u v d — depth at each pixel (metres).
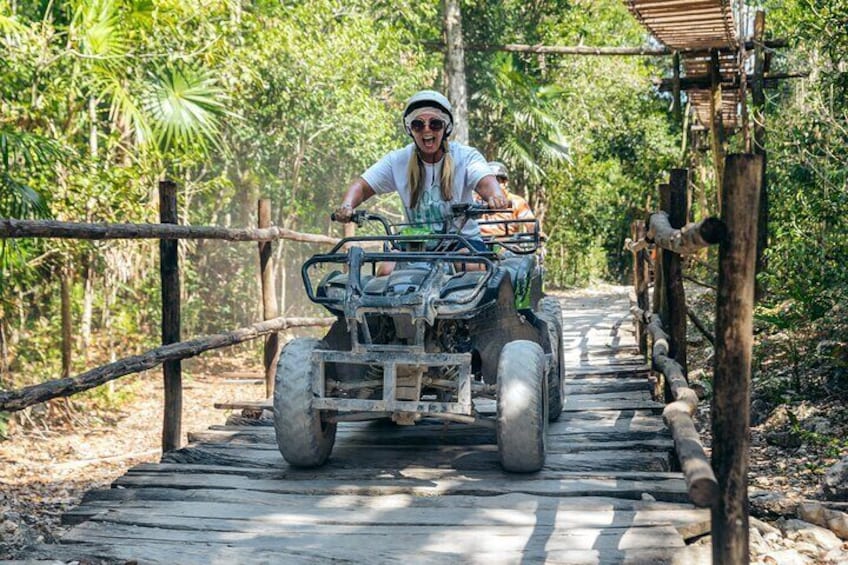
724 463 2.92
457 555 3.77
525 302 5.62
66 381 4.54
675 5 10.36
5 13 8.82
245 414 6.72
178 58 10.13
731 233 2.86
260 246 7.71
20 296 9.91
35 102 8.88
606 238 32.56
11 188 7.56
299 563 3.76
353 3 14.98
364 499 4.56
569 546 3.83
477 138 22.80
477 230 5.60
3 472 7.84
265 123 13.63
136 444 9.08
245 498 4.63
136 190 10.16
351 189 5.59
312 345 5.01
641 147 29.45
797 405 8.00
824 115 9.23
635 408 6.62
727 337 2.89
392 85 16.30
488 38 21.23
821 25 8.99
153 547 3.96
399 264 5.16
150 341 12.69
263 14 12.27
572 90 23.95
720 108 13.55
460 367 4.62
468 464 5.08
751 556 4.11
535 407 4.71
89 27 8.91
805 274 9.22
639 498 4.50
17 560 3.80
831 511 4.64
